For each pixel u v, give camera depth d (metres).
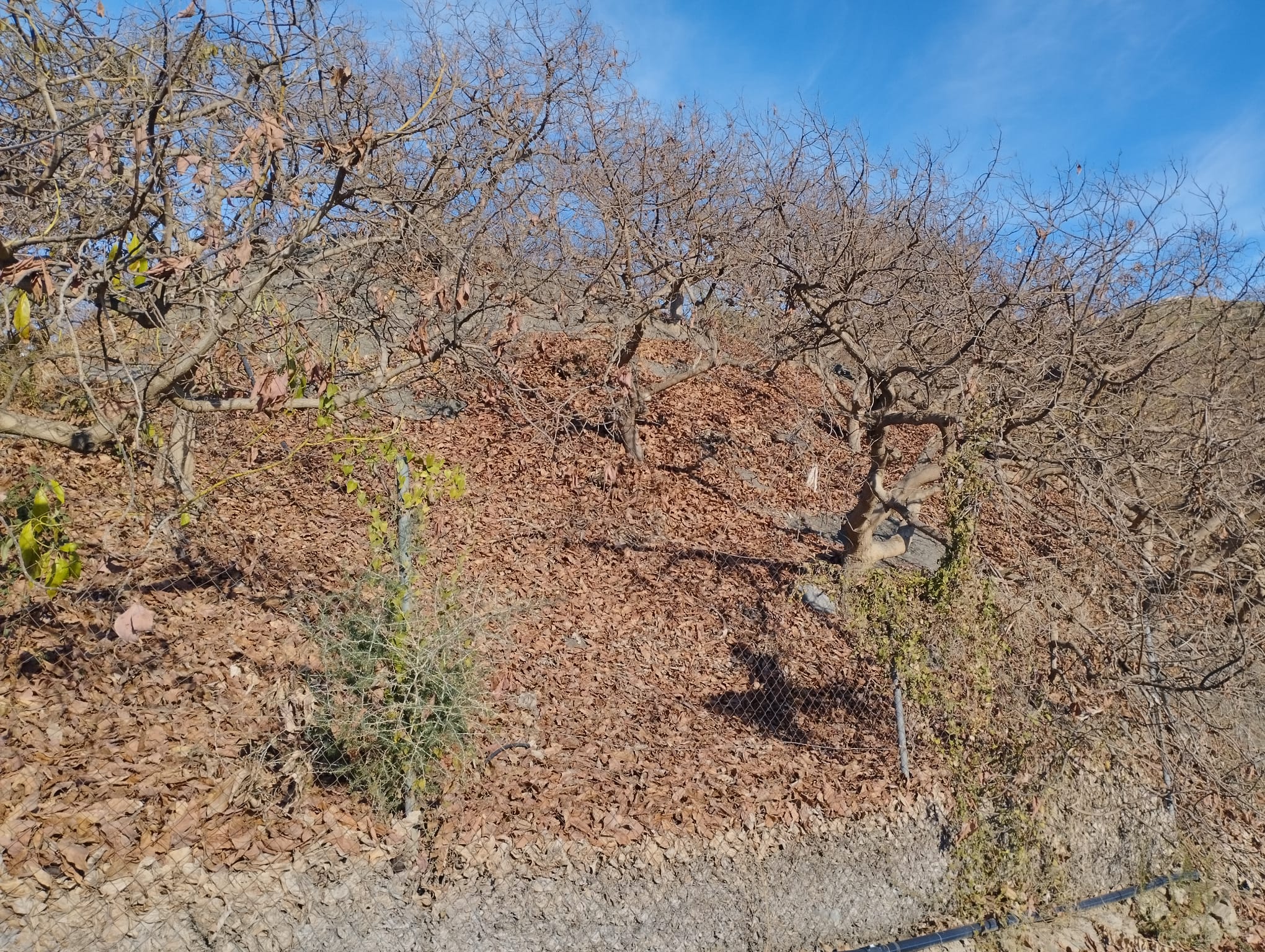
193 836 4.17
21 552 3.26
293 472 8.66
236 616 5.96
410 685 4.67
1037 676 6.73
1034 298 7.90
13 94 4.21
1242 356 9.21
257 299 4.66
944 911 5.97
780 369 14.67
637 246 10.30
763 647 8.00
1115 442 7.78
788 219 9.07
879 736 6.95
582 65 9.54
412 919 4.43
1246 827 7.46
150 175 3.76
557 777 5.51
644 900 5.03
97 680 4.94
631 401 11.05
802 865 5.58
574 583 8.39
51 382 6.16
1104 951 6.03
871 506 9.02
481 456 10.48
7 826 3.85
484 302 5.21
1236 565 7.34
